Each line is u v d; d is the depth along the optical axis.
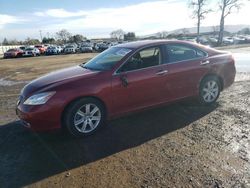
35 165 3.88
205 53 6.06
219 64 6.14
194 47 5.95
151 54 5.37
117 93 4.93
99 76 4.84
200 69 5.85
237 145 4.25
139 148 4.29
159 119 5.48
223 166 3.64
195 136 4.64
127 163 3.85
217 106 6.17
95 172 3.65
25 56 38.12
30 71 16.25
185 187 3.22
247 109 5.92
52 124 4.52
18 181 3.50
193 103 6.37
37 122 4.45
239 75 10.38
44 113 4.43
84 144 4.49
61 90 4.52
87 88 4.66
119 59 5.11
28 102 4.52
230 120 5.31
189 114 5.71
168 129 4.99
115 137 4.72
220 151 4.07
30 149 4.38
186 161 3.82
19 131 5.13
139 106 5.24
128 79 4.99
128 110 5.14
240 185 3.22
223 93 7.30
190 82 5.77
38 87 4.69
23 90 4.93
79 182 3.43
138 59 5.21
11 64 23.28
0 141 4.72
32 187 3.37
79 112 4.67
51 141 4.64
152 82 5.24
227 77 6.37
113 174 3.58
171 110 5.96
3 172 3.72
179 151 4.13
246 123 5.13
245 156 3.89
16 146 4.50
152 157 3.98
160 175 3.50
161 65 5.40
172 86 5.53
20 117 4.66
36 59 29.88
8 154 4.23
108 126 5.20
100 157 4.05
